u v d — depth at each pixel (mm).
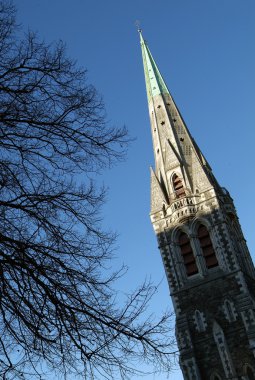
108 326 12391
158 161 73688
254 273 65188
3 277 11875
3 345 11734
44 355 12188
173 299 61156
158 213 67500
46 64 13414
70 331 12336
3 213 12555
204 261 62469
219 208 64312
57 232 12953
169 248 64812
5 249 12312
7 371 11586
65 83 13609
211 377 54938
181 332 58156
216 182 70438
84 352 12203
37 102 13312
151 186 70562
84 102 13680
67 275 12633
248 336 54625
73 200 13234
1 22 13234
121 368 12359
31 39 13469
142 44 89875
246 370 53688
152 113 80000
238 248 65125
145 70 86000
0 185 12500
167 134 75812
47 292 12055
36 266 12078
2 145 12859
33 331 11867
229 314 57312
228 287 59062
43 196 12836
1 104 12945
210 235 63656
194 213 65312
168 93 82000
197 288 60625
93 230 13445
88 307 12469
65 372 12305
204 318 58375
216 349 56031
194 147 73562
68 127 13391
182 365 56219
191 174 69688
